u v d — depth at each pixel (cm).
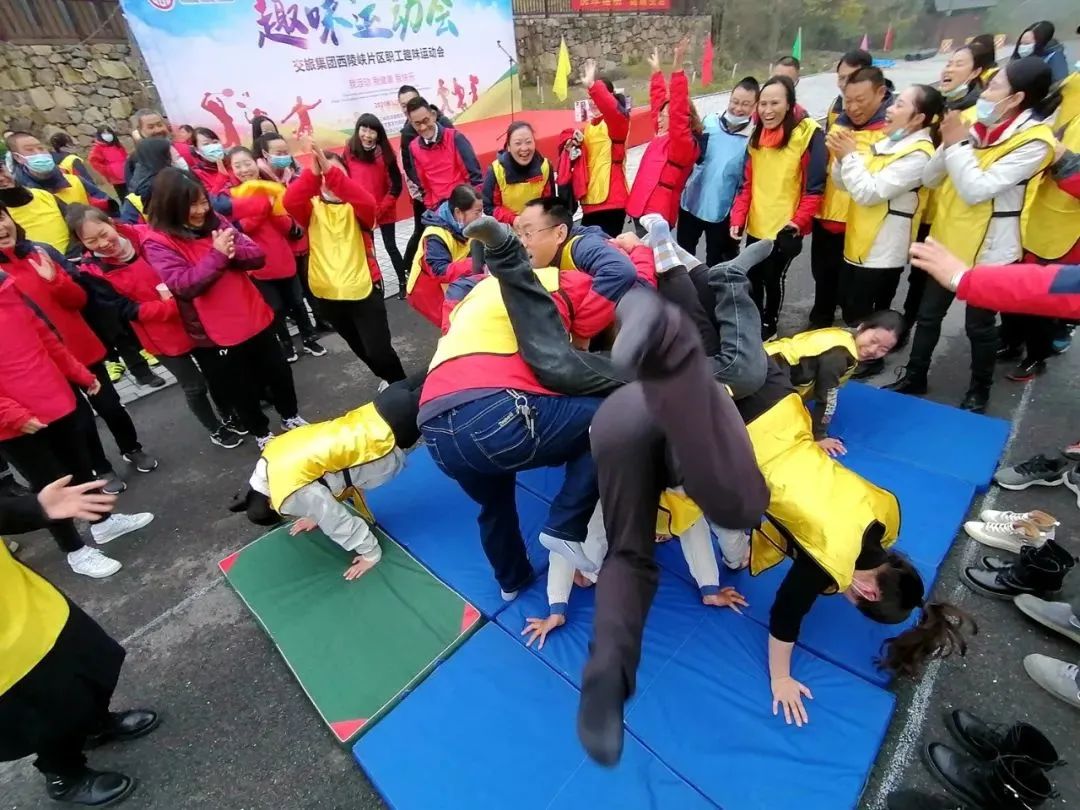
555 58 1350
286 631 257
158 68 687
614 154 500
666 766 197
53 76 779
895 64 1556
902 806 182
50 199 441
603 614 112
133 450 380
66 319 333
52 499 169
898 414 346
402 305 577
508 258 167
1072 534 274
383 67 893
